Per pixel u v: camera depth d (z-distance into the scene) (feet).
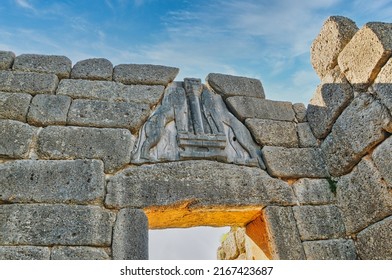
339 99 15.51
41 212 12.35
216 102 17.21
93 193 13.06
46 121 14.38
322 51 16.76
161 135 15.25
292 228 14.15
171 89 17.02
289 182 15.57
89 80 16.01
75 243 12.02
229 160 15.40
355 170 14.64
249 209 14.46
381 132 13.47
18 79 15.23
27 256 11.49
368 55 14.06
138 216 12.99
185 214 14.25
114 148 14.32
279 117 17.34
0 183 12.64
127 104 15.65
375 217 13.43
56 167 13.38
